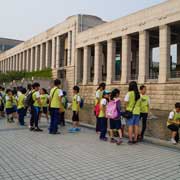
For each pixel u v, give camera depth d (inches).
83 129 549.0
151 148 373.1
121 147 374.6
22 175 241.9
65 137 445.1
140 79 1363.2
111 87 1568.7
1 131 498.6
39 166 271.9
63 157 310.2
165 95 1214.9
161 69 1247.5
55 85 487.5
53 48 2196.1
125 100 403.2
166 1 1224.2
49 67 2267.5
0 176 238.5
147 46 1355.8
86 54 1818.4
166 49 1229.7
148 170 266.5
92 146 375.9
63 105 580.7
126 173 254.5
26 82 2052.2
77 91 529.7
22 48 2866.6
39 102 517.7
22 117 598.5
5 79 2706.7
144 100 418.6
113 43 1596.9
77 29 1914.4
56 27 2160.4
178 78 1176.2
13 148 352.8
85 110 1040.2
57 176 240.8
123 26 1486.2
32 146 366.9
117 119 399.9
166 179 239.6
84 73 1824.6
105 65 2116.1
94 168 268.4
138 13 1382.9
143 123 422.6
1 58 3614.7
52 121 481.4
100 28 1678.2
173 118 391.9
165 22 1227.9
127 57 1470.2
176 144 382.6
